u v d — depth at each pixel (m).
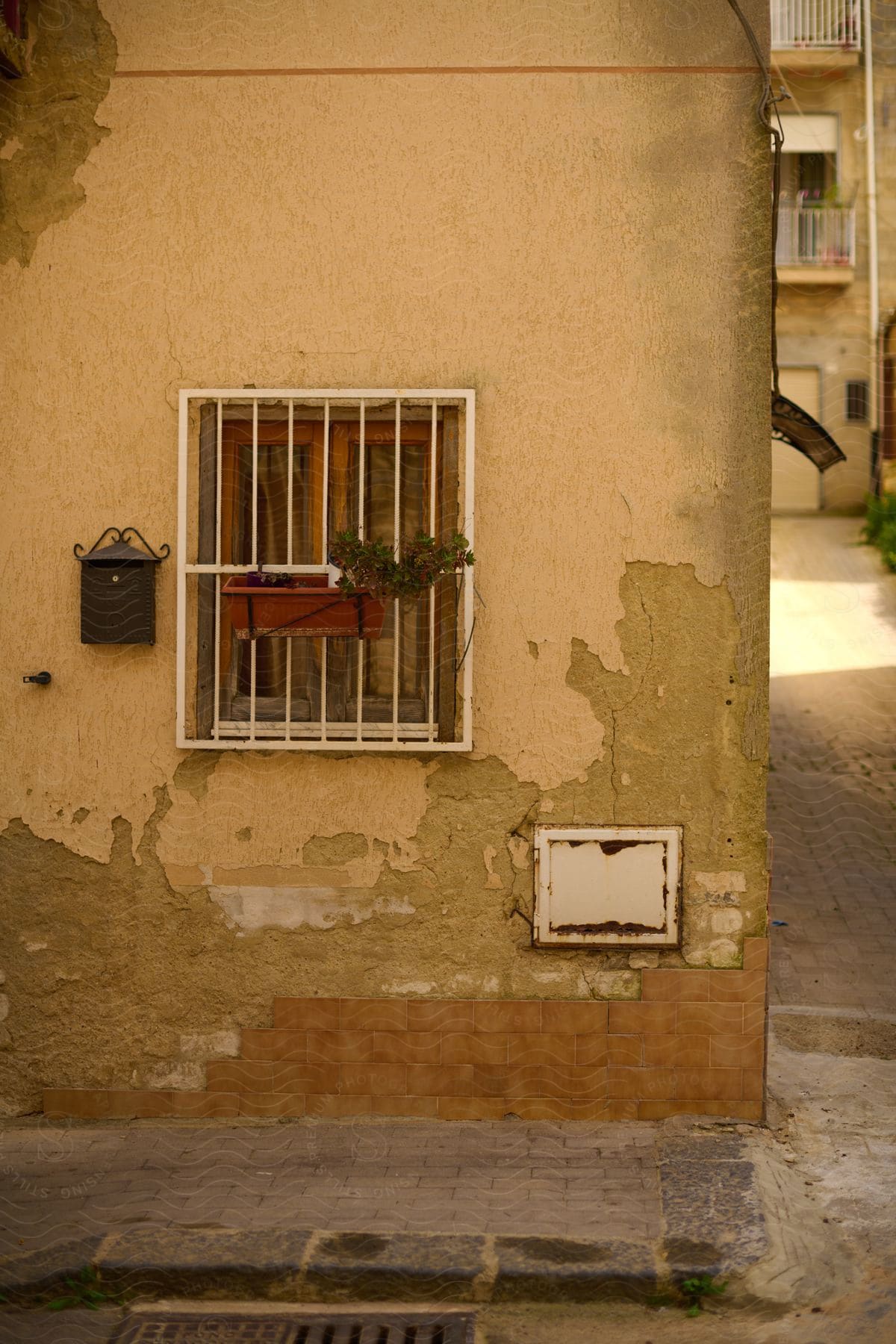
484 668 4.93
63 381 5.01
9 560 5.04
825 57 19.30
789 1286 3.90
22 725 5.06
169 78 4.95
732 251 4.85
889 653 13.88
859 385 19.34
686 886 4.93
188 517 4.97
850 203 19.36
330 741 4.94
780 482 19.73
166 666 5.02
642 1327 3.83
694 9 4.83
